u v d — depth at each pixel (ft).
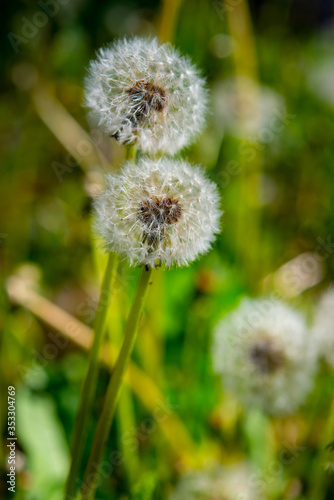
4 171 2.35
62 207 2.19
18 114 2.52
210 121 2.23
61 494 1.48
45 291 2.02
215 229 1.14
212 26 2.82
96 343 1.18
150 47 1.16
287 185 2.51
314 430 1.58
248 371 1.51
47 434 1.55
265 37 3.31
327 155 2.59
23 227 2.17
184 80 1.15
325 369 1.58
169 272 1.82
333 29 3.59
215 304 1.84
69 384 1.66
